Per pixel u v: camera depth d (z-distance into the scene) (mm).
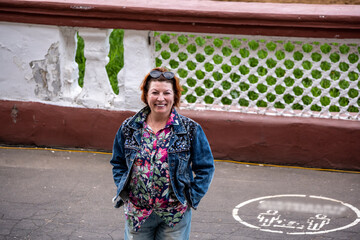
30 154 7910
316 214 6340
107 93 7805
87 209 6371
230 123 7582
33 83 7906
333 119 7438
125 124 4160
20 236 5715
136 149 4066
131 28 7359
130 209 4203
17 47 7770
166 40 10547
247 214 6328
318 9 7293
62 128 7984
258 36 7266
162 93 3982
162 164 4027
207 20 7195
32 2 7398
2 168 7438
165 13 7211
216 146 7711
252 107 7684
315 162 7551
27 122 8031
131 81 7641
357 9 7281
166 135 4066
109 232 5867
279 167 7629
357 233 5902
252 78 10062
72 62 7922
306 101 9484
